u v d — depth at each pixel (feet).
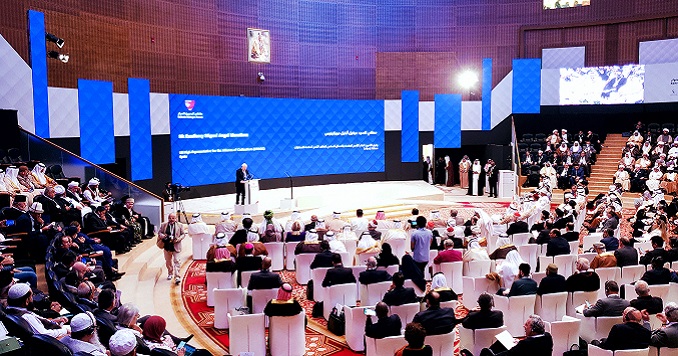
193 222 48.78
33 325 21.61
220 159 78.89
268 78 84.84
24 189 43.98
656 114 87.97
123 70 68.69
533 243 43.42
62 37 61.36
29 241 35.14
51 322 22.76
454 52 93.91
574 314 30.89
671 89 82.74
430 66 93.61
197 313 35.86
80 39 63.36
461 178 92.43
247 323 27.81
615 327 23.08
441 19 93.81
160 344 22.68
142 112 69.36
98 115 63.82
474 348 25.75
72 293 27.61
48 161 52.95
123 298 37.45
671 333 22.94
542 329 22.29
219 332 32.55
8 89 54.80
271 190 82.84
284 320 28.02
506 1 93.04
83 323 19.97
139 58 70.54
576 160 83.25
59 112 59.88
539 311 30.48
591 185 81.71
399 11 93.04
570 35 91.71
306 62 88.17
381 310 25.62
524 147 88.07
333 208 69.72
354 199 75.36
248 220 43.80
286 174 85.66
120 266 43.27
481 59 94.02
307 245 41.19
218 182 78.95
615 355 22.45
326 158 88.94
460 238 41.63
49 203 41.70
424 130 93.15
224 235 40.73
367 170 92.43
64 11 61.62
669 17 84.99
